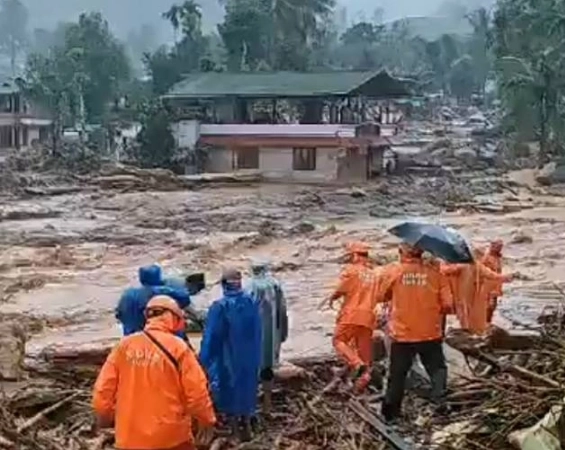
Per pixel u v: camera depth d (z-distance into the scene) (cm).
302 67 8125
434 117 9631
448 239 1119
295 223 3931
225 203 4694
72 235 3506
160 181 5509
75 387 1258
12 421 1070
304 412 1148
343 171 6100
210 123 6525
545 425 967
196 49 8375
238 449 1025
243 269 2673
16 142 7388
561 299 1938
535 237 3512
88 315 2028
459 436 1027
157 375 773
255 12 8050
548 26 6900
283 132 6184
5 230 3631
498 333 1358
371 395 1223
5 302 2208
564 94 6662
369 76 6475
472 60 10800
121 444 773
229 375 1043
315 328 1744
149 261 2938
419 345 1116
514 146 7138
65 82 7662
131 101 7812
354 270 1273
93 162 6081
